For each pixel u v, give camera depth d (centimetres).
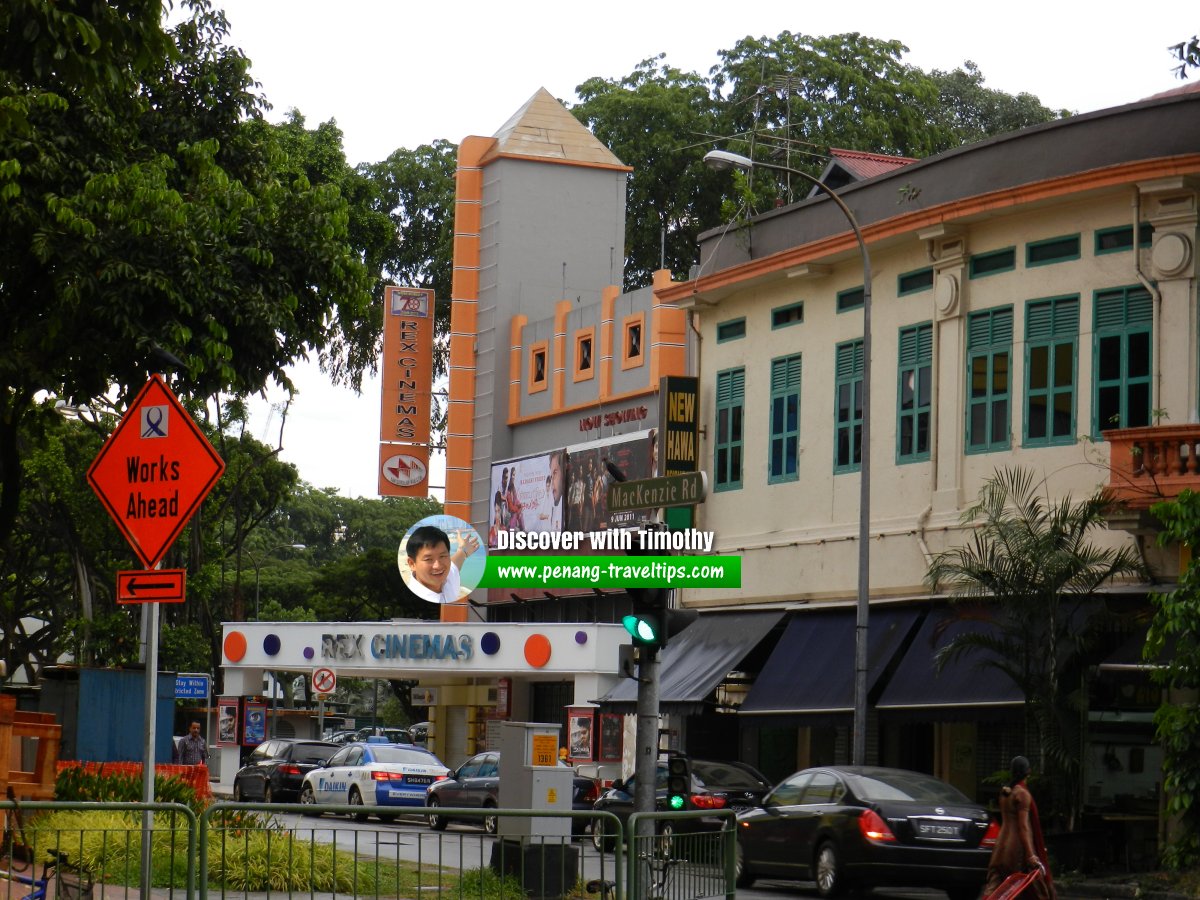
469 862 1227
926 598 2781
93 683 2477
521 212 4719
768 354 3306
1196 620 2073
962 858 1883
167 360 1540
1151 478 2358
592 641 4012
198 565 5306
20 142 1819
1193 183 2478
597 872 1218
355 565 7019
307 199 2117
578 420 4294
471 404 4725
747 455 3334
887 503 2939
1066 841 2280
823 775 2055
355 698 11162
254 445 5522
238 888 1176
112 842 1139
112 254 1894
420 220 6450
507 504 4462
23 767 1956
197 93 2134
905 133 5991
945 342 2833
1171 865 2148
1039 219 2695
